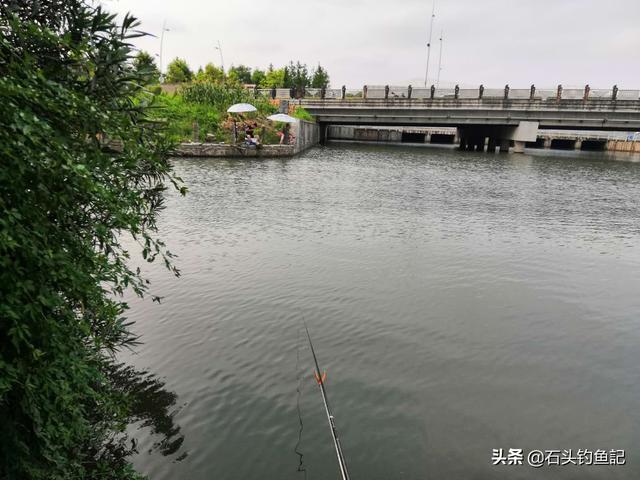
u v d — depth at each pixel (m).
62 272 2.44
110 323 3.91
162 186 3.54
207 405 4.29
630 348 5.71
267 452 3.72
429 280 7.86
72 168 2.24
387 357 5.30
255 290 7.08
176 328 5.78
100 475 3.33
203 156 26.09
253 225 11.38
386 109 40.38
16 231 2.16
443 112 39.28
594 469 3.70
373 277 7.89
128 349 5.21
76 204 2.70
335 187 18.41
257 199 14.92
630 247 10.59
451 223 12.60
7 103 2.09
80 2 2.82
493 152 43.34
